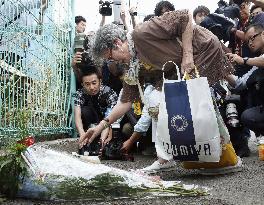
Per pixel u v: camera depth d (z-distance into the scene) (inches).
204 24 194.5
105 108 201.8
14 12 176.9
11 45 171.6
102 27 130.2
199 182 121.3
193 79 120.6
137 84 137.5
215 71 135.3
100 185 96.5
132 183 97.8
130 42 131.6
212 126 119.3
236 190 107.3
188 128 119.2
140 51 131.5
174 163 140.5
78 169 98.6
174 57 131.7
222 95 175.2
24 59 182.1
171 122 120.9
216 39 137.6
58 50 227.3
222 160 130.3
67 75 239.9
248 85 177.0
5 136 151.8
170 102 121.7
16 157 98.7
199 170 135.7
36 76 195.8
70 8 243.1
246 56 193.0
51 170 98.5
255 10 203.0
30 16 189.5
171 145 122.3
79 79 213.6
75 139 226.4
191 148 120.6
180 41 132.3
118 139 187.6
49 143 203.8
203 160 123.0
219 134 121.5
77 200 96.1
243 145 181.0
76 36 243.1
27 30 186.2
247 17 216.8
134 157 189.0
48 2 212.8
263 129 175.0
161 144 125.1
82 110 203.6
